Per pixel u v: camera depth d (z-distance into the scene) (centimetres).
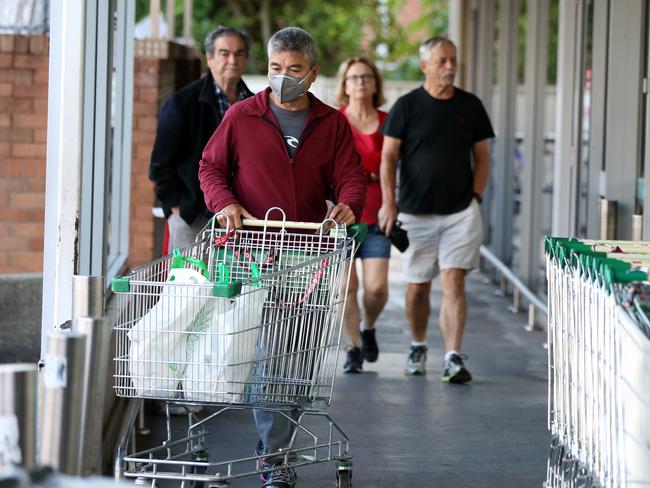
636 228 2155
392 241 2155
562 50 2794
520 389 2186
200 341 1321
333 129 1505
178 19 7581
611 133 2369
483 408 2023
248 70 9169
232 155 1506
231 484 1553
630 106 2362
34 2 2670
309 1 9488
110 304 1770
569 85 2797
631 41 2344
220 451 1708
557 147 2827
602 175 2481
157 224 2864
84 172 1634
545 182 4128
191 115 1875
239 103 1508
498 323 2983
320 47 9538
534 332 2856
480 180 2231
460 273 2211
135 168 2816
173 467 1616
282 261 1420
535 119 3181
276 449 1463
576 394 1281
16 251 2642
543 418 1958
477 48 4212
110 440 1630
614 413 1138
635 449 1112
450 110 2186
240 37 1873
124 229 2469
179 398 1337
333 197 1556
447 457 1716
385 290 2255
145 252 2823
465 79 4341
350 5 9688
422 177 2197
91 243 1798
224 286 1287
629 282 1135
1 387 909
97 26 1805
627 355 1114
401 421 1923
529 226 3175
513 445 1786
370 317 2297
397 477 1609
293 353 1361
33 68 2614
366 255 2252
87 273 1681
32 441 918
